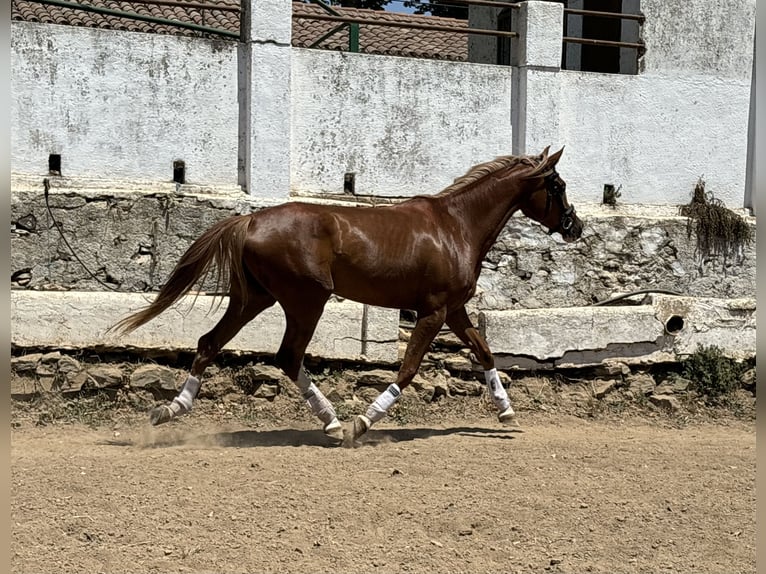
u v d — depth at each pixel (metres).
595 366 9.97
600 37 12.82
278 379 9.00
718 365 10.12
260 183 9.42
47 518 5.64
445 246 7.92
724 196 11.19
